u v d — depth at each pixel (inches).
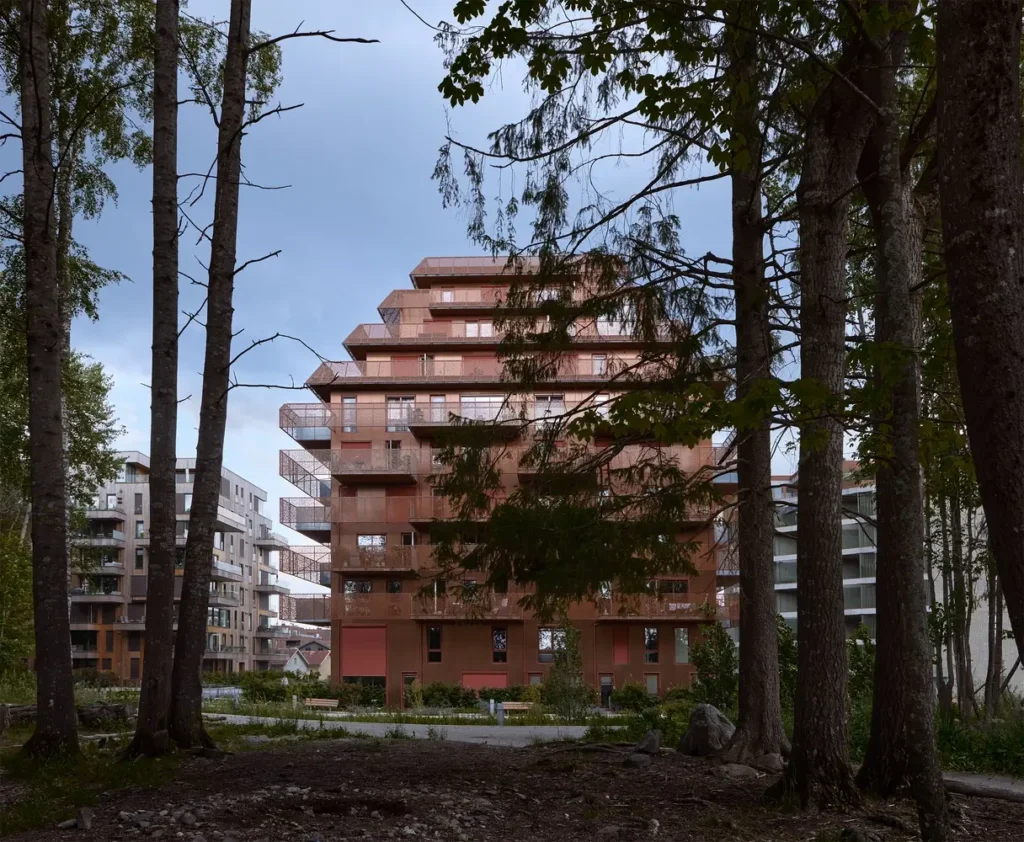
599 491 474.6
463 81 384.8
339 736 671.1
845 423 383.2
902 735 395.2
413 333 1904.5
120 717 721.6
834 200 415.5
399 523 1739.7
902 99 487.8
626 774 475.2
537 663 1743.4
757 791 422.6
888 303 326.3
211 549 573.3
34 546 526.0
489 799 405.7
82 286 849.5
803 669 399.2
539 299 485.1
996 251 218.5
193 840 320.8
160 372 558.3
